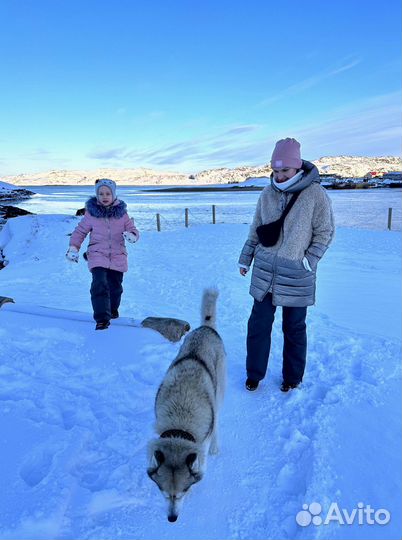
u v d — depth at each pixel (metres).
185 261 10.71
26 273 9.45
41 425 3.07
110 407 3.48
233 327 5.66
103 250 5.09
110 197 5.05
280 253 3.59
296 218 3.48
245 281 8.38
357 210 28.34
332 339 4.98
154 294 7.45
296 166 3.40
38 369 4.02
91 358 4.27
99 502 2.48
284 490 2.66
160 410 2.79
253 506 2.54
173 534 2.34
